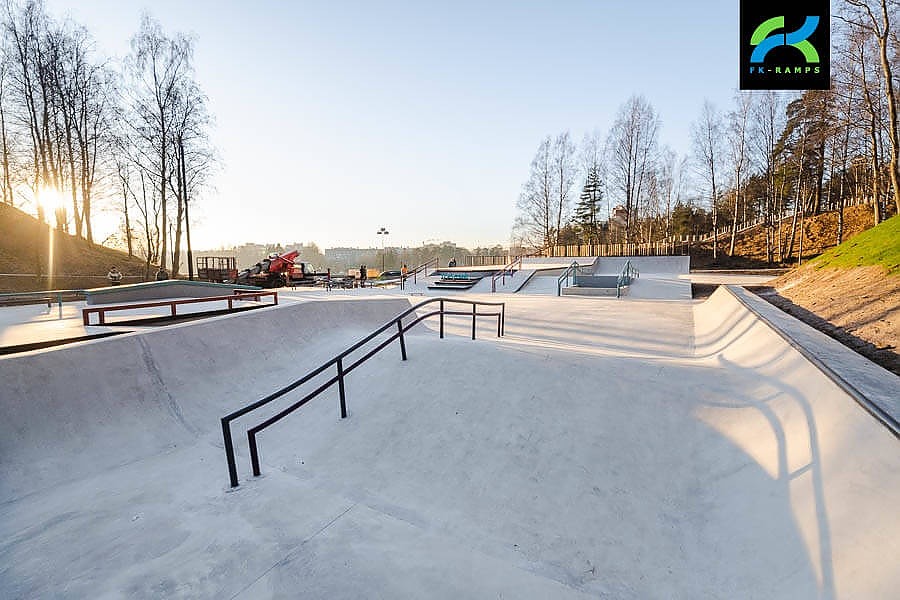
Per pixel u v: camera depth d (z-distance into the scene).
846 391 3.26
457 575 2.62
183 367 5.69
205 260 26.66
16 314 9.52
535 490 3.68
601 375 5.29
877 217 20.42
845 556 2.27
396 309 10.77
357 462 4.14
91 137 25.64
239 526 3.11
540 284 20.27
